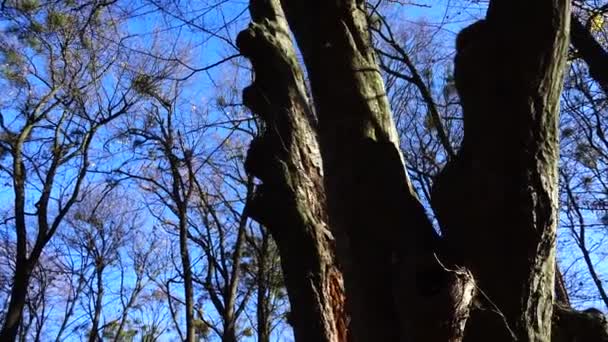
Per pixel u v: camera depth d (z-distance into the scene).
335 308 5.93
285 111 6.37
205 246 19.27
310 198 6.18
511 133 3.79
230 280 18.48
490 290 3.84
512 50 3.78
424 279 3.88
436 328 3.76
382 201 4.33
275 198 6.15
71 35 14.39
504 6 3.86
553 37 3.77
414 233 4.16
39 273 24.05
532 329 3.86
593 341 4.33
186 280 17.52
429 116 9.69
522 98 3.78
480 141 3.88
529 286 3.83
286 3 5.08
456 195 3.98
